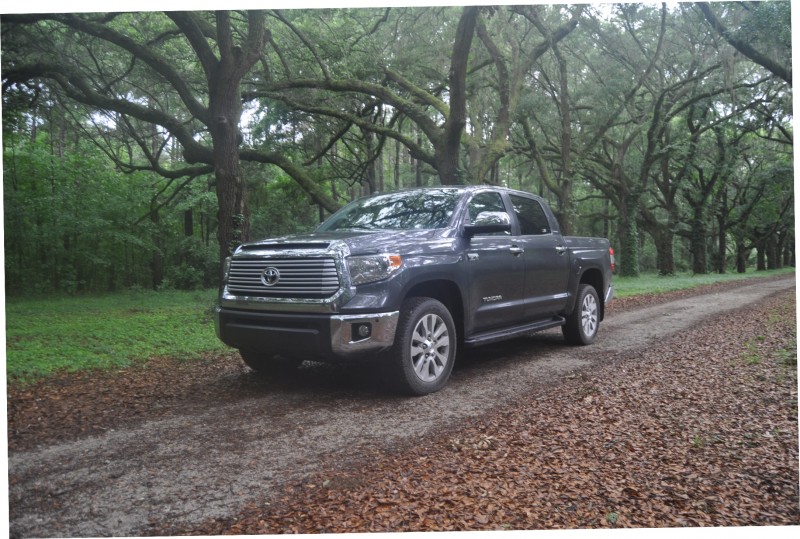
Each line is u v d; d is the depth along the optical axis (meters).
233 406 4.64
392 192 6.27
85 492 3.05
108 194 21.66
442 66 22.62
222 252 11.09
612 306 13.07
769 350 6.48
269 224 27.81
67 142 21.55
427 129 16.05
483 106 26.11
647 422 4.09
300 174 17.33
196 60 17.59
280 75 18.53
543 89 26.30
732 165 32.72
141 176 23.67
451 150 15.27
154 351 7.20
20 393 5.10
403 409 4.51
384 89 16.56
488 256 5.72
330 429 4.03
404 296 4.78
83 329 9.27
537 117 28.52
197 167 19.27
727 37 18.06
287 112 18.33
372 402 4.73
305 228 28.33
